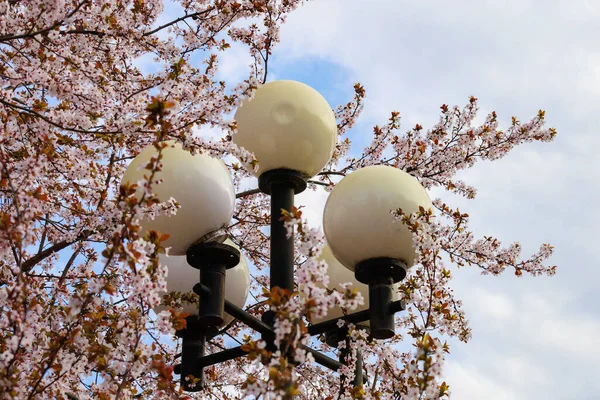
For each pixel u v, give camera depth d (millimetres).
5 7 3961
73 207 4922
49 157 4016
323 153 3719
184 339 3748
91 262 5141
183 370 3666
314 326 3631
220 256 3361
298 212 2721
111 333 3760
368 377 4312
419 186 3713
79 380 4129
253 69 6164
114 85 5016
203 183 3402
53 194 4859
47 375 3645
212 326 3445
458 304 4422
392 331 3439
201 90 4734
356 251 3553
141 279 2801
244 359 5793
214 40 5758
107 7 4348
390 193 3568
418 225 3381
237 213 6883
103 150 4594
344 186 3670
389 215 3520
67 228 4793
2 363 2795
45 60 4344
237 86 3662
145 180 2787
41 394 3574
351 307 2604
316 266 2586
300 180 3662
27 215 2980
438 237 3414
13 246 3094
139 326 2949
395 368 3473
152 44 5082
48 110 4223
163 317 2920
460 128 6773
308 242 2686
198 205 3375
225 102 3643
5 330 3463
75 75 4371
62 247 4824
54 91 4031
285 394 2396
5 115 4094
